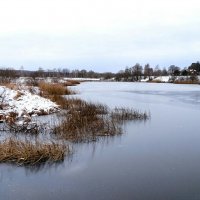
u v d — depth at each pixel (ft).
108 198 26.08
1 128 47.57
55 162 33.86
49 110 63.57
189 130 50.96
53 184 28.76
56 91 103.30
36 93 86.12
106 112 64.95
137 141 43.57
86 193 26.96
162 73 361.92
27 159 33.04
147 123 56.44
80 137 42.75
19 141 37.88
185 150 39.58
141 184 28.86
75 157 35.94
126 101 95.81
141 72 341.62
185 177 30.58
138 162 34.81
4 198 26.00
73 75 400.06
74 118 51.85
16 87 81.92
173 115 66.64
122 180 29.78
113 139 44.37
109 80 338.13
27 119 50.14
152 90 155.12
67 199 25.90
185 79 277.44
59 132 44.93
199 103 92.17
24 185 28.45
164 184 28.94
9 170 31.53
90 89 158.20
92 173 31.37
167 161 35.27
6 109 58.18
